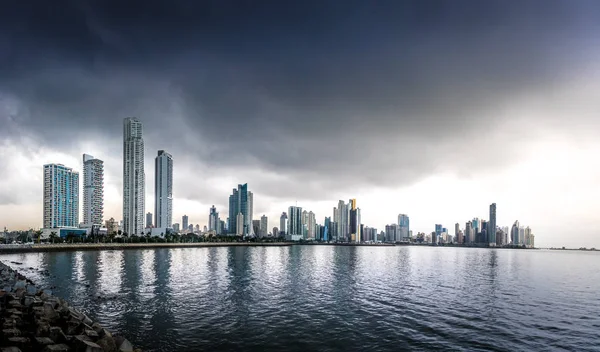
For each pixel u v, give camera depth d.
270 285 75.56
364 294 64.88
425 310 51.50
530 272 123.75
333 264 142.00
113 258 157.75
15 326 30.64
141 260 146.00
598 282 94.31
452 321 45.16
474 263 170.62
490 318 47.38
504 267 146.62
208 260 153.62
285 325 41.97
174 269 108.62
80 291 63.44
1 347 25.75
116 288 67.75
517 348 35.09
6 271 70.94
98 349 27.03
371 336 38.06
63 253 196.75
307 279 87.44
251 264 134.50
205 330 39.25
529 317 48.56
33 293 46.44
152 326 40.41
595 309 55.06
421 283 83.31
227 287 71.56
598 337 39.41
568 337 39.25
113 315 45.31
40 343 26.98
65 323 33.09
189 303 53.97
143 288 68.31
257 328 40.47
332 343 35.62
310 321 43.97
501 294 68.88
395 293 66.75
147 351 32.16
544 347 35.69
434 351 33.69
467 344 36.00
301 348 34.00
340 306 53.38
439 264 155.62
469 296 65.06
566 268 153.75
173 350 32.62
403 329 40.94
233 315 46.50
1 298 39.53
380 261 170.25
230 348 33.59
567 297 66.81
